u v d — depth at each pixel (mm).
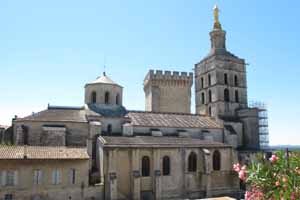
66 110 54656
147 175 47125
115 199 41969
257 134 65562
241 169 12312
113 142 45625
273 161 11555
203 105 72375
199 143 52875
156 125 56562
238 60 71250
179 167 49281
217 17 73062
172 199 47438
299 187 10445
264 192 11352
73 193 40156
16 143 45750
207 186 49844
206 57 72250
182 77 76312
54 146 43750
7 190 36781
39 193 38312
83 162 41375
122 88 59344
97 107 55125
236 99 69750
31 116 49344
